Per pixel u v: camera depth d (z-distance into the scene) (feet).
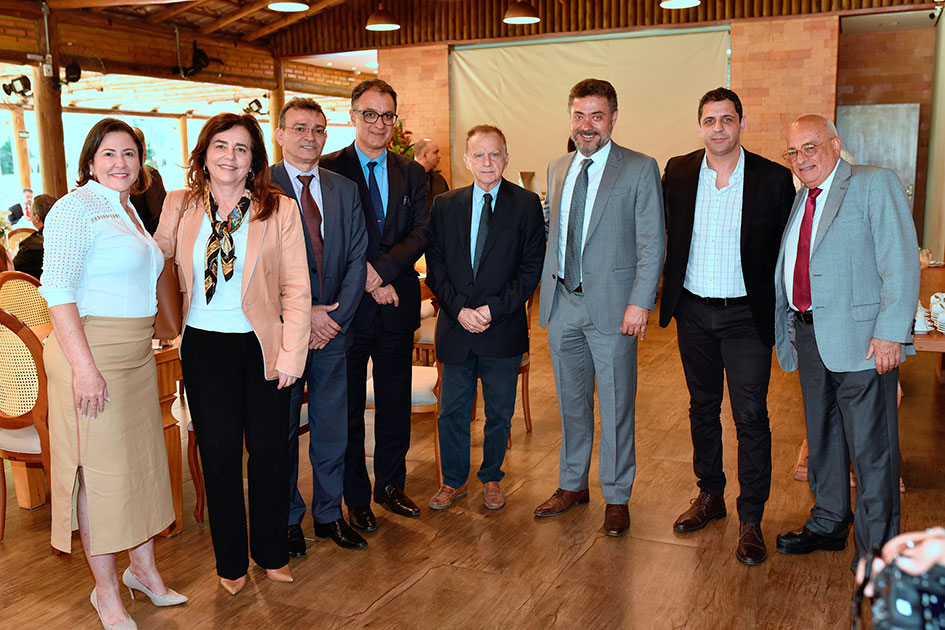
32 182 50.34
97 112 49.96
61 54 30.14
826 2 30.42
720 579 9.70
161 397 11.02
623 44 33.32
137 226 8.80
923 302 14.55
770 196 9.90
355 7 37.52
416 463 14.16
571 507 12.03
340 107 52.37
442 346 11.70
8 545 11.10
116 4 27.94
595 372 11.34
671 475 13.26
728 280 10.20
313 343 10.14
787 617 8.79
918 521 11.28
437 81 36.35
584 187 10.81
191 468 11.57
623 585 9.61
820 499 10.33
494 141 11.13
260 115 48.06
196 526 11.63
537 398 18.26
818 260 9.23
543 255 11.63
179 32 34.65
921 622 2.93
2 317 9.71
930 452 14.12
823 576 9.71
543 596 9.38
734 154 10.11
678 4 25.20
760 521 10.66
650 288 10.47
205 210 9.11
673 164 10.85
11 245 22.72
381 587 9.68
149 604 9.41
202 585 9.85
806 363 9.86
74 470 8.41
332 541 10.99
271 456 9.53
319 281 10.23
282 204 9.37
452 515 11.82
